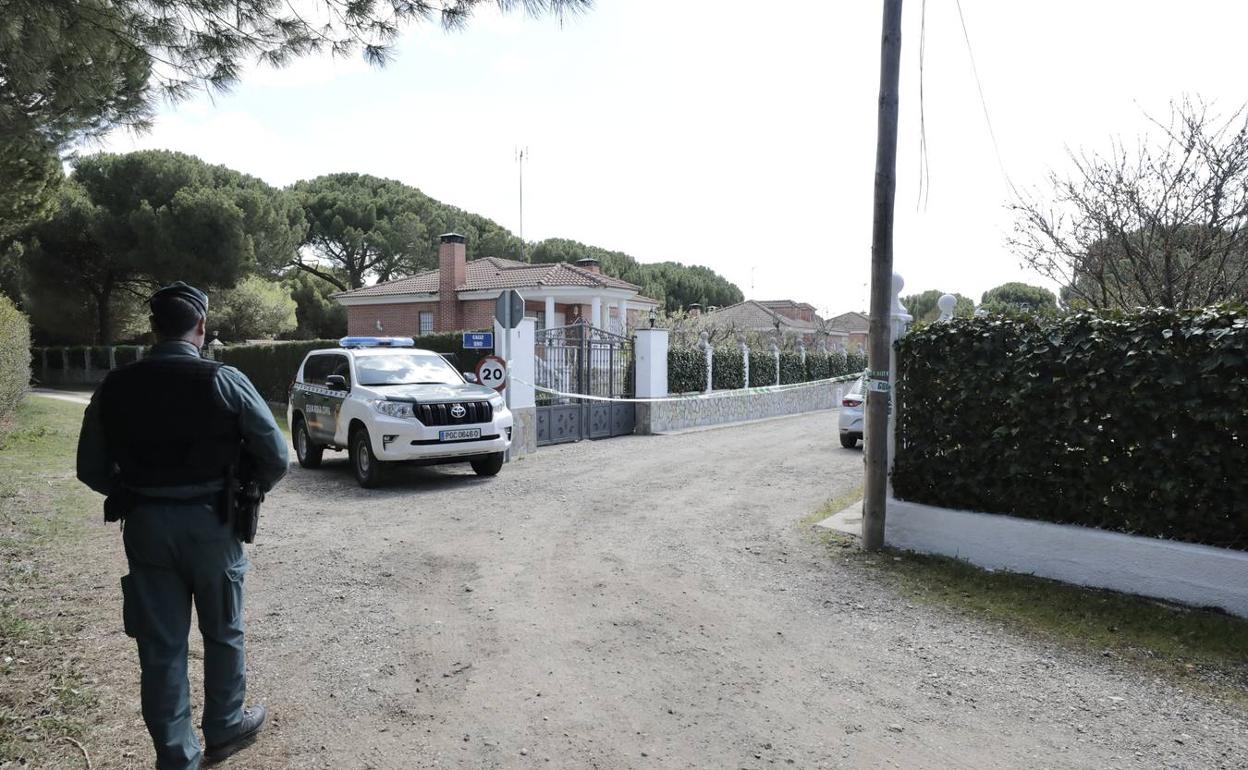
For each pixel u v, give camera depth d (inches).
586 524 305.4
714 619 198.1
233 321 1544.0
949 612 203.8
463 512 328.8
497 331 510.0
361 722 142.1
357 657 172.2
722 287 3366.1
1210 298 335.6
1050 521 232.4
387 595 215.9
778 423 826.8
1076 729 141.6
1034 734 139.7
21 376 534.0
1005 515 242.5
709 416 776.9
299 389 466.9
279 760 128.6
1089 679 163.0
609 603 209.8
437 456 383.9
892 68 252.1
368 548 267.3
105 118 262.5
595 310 1208.2
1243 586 192.4
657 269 2807.6
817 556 257.9
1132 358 209.3
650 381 687.1
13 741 132.3
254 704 149.2
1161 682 161.5
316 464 455.8
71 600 207.9
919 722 143.9
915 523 260.1
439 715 144.9
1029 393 232.4
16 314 540.4
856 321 2778.1
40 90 233.0
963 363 249.8
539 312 1291.8
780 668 168.1
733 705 150.2
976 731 140.6
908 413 266.4
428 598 213.5
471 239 2150.6
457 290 1213.1
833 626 193.8
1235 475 195.2
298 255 1942.7
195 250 1357.0
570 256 2370.8
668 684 159.3
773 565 247.4
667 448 568.7
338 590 220.5
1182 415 202.2
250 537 126.3
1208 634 183.5
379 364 430.6
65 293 1434.5
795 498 361.4
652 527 300.4
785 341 1366.9
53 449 490.9
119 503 117.6
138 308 1585.9
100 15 211.5
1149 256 346.3
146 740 134.4
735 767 127.6
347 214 1925.4
